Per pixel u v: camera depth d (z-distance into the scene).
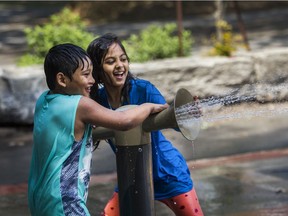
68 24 19.45
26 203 9.95
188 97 5.23
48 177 5.00
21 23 36.38
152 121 5.30
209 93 15.32
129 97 6.18
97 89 6.16
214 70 15.34
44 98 5.16
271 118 15.00
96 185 10.71
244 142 13.25
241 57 15.79
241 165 11.73
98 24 34.75
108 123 5.02
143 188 5.50
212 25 31.48
